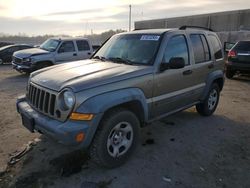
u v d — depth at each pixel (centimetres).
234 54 1143
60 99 337
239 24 3231
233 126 563
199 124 564
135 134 391
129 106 393
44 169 373
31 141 464
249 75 1287
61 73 387
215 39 605
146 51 439
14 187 337
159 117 452
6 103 716
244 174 378
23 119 394
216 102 627
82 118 326
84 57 1277
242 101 787
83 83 337
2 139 475
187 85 496
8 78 1179
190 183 351
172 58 416
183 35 494
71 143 323
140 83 389
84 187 335
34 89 386
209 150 445
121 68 399
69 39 1250
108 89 348
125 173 368
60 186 336
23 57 1173
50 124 337
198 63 524
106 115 355
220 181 359
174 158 413
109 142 362
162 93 434
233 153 438
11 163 393
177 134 506
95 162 367
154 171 375
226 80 1162
